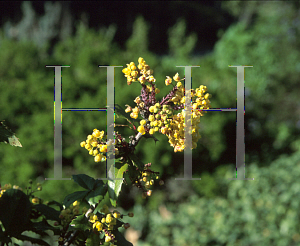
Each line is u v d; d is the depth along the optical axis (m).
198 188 5.29
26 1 15.31
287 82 7.69
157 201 5.08
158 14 19.38
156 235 4.50
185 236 4.36
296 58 7.86
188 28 20.55
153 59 5.62
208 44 20.20
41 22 14.92
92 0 17.27
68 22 15.08
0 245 1.18
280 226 4.38
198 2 22.06
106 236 1.05
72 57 5.29
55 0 15.06
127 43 5.80
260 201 4.78
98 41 5.54
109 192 1.02
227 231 4.31
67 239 1.15
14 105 4.56
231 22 21.98
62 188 4.27
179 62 6.28
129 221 4.77
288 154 6.51
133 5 18.56
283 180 5.21
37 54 5.12
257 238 4.20
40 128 4.43
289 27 8.30
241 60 8.02
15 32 15.27
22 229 1.15
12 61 4.91
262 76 7.74
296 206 4.57
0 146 4.34
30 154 4.34
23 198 1.16
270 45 7.96
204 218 4.63
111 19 18.02
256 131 6.87
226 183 5.43
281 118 7.19
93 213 1.07
